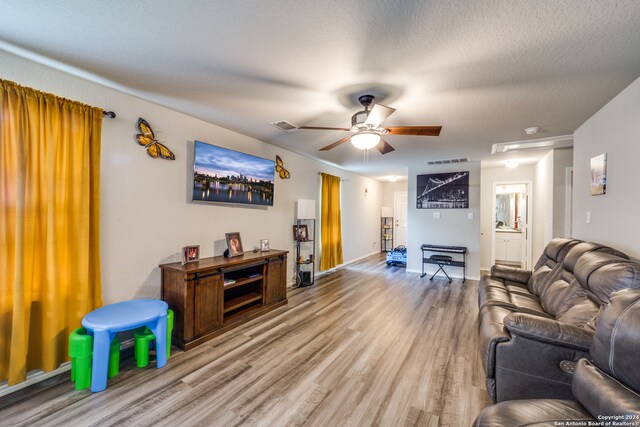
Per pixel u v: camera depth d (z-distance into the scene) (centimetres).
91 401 178
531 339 153
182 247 295
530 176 576
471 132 338
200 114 294
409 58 180
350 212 685
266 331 290
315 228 530
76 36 165
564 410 108
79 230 209
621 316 107
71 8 140
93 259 222
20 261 181
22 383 189
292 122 315
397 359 234
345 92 232
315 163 532
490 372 167
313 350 249
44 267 195
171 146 284
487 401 182
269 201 398
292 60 186
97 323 191
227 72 205
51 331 195
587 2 129
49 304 194
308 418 166
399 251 651
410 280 517
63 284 204
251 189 369
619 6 131
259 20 147
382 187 879
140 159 260
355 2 133
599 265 183
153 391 189
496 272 351
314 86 222
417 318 329
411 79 207
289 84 220
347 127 329
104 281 236
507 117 285
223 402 179
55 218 198
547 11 136
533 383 153
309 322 315
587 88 219
